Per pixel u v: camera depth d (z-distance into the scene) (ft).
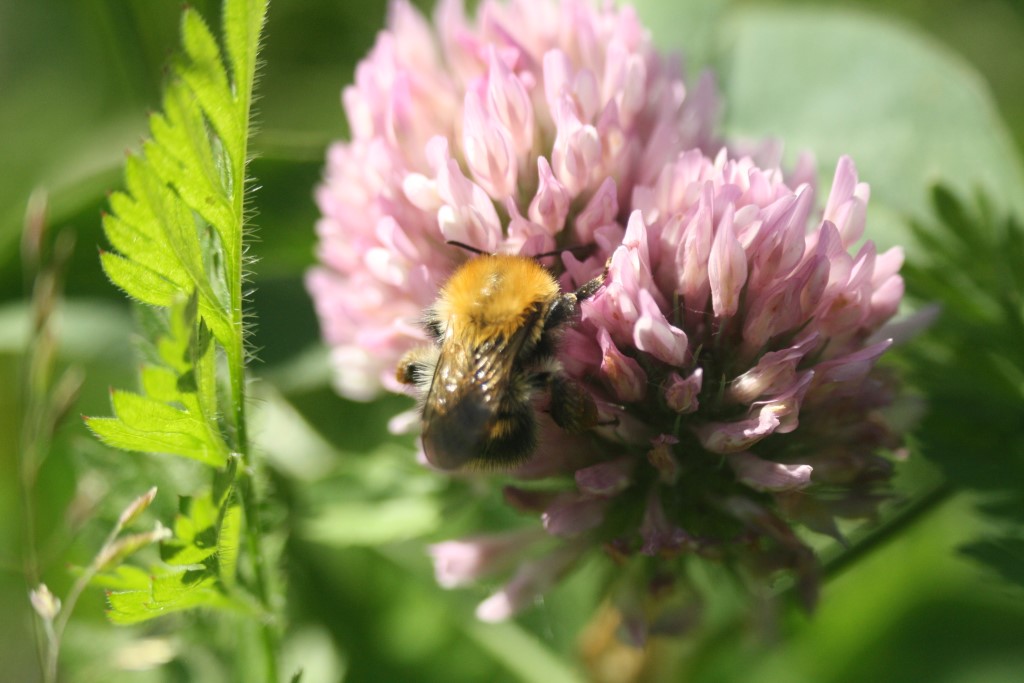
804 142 0.63
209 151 0.49
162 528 0.51
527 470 0.53
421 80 0.55
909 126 0.62
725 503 0.52
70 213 0.62
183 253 0.49
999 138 0.61
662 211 0.52
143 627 0.56
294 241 0.63
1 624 0.64
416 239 0.54
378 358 0.56
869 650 0.64
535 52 0.55
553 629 0.62
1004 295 0.56
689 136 0.55
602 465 0.52
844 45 0.63
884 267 0.52
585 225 0.52
